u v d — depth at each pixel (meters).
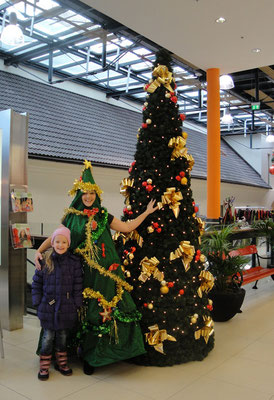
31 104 10.21
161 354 3.52
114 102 13.85
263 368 3.53
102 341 3.29
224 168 17.62
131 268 3.69
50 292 3.22
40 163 8.65
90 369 3.36
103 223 3.47
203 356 3.71
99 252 3.39
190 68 10.30
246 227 7.26
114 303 3.32
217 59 8.01
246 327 4.76
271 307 5.73
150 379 3.27
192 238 3.77
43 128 9.80
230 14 6.13
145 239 3.67
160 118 3.81
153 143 3.78
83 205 3.53
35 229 5.69
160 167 3.73
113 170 10.67
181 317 3.57
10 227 4.57
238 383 3.22
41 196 8.90
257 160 20.34
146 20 6.37
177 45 7.34
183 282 3.60
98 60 10.17
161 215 3.67
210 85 8.55
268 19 6.27
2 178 4.66
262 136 20.05
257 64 8.28
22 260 4.69
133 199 3.83
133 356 3.34
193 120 17.67
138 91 12.78
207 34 6.85
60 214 9.38
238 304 4.93
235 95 12.96
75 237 3.39
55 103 11.15
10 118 4.59
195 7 5.93
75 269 3.29
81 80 12.39
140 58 10.03
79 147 10.20
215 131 8.55
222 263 4.98
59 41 8.80
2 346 3.72
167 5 5.89
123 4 5.88
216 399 2.95
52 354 3.59
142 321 3.54
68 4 6.99
